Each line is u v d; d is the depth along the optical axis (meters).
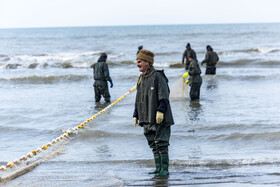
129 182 4.63
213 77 16.84
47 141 7.76
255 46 40.72
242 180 4.56
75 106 11.45
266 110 10.21
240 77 16.98
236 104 11.20
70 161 6.09
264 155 6.09
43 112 10.65
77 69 23.81
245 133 7.61
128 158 6.28
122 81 17.31
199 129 8.24
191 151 6.59
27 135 8.21
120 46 46.31
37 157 6.43
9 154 6.86
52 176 5.17
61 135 7.89
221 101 11.77
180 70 21.05
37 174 5.32
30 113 10.54
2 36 94.56
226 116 9.55
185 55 19.91
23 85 16.80
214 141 7.32
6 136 8.16
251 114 9.73
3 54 36.16
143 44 48.88
